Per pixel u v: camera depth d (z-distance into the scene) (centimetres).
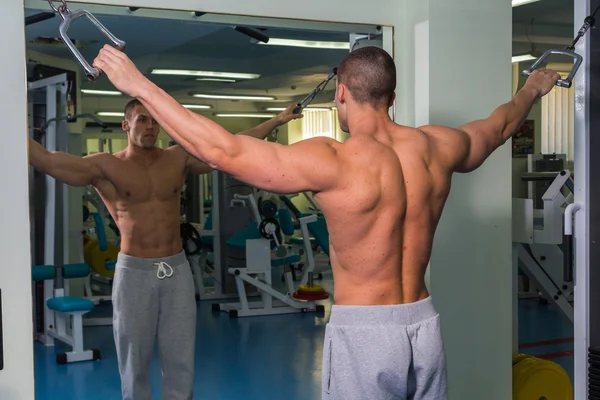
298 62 832
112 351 520
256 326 609
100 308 687
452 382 317
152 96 152
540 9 703
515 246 364
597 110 225
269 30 529
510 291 330
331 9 299
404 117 320
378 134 177
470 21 313
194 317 341
